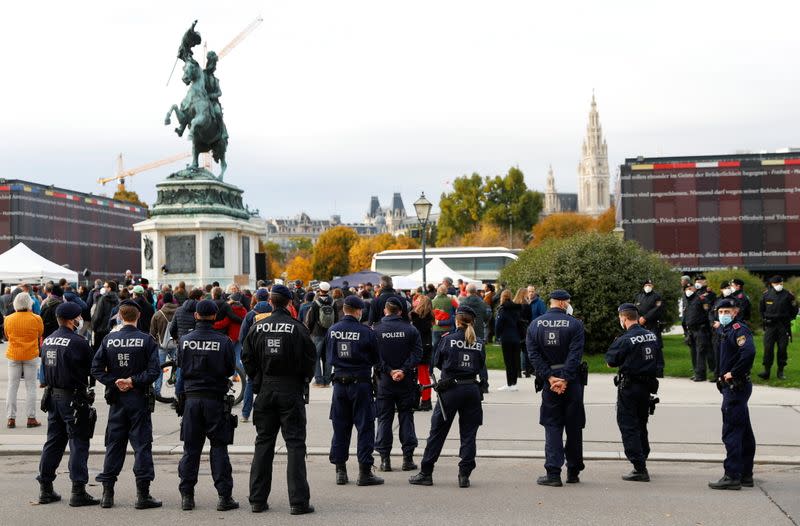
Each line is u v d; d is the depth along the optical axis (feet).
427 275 126.00
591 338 88.12
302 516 30.73
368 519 30.14
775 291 68.28
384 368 39.37
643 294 71.00
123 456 33.06
